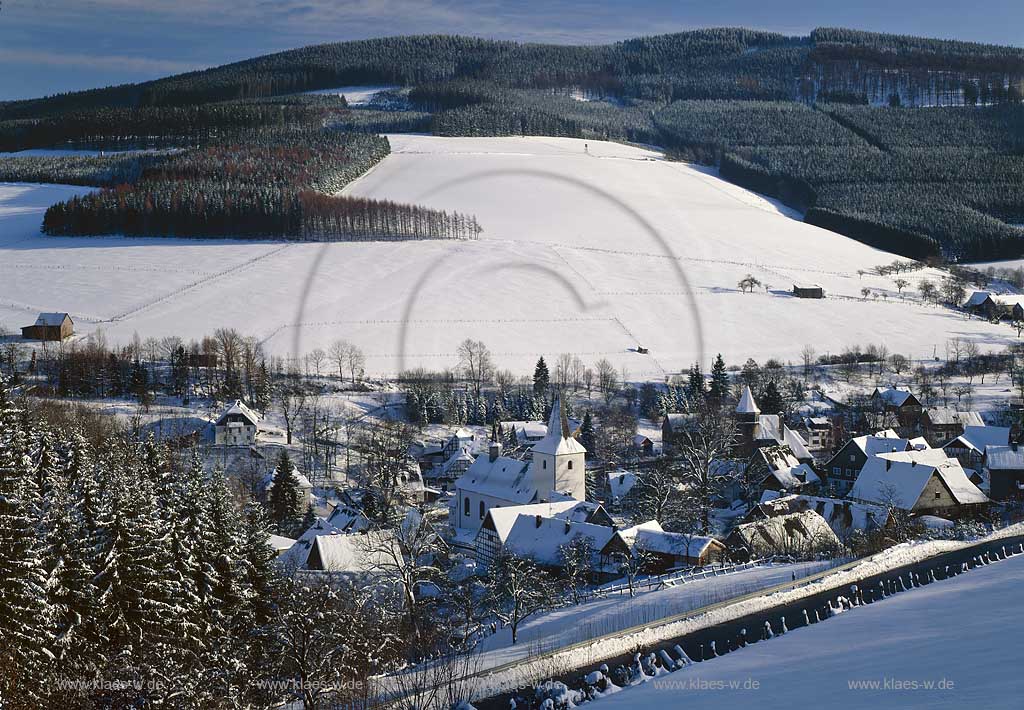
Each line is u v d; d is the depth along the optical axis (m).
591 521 117.56
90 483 65.94
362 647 67.12
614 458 181.00
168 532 65.69
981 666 42.47
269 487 147.00
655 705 47.09
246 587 68.75
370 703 58.09
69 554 62.78
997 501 136.50
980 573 78.06
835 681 44.22
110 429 154.75
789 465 145.88
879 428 188.38
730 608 73.38
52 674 58.69
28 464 67.31
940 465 132.00
